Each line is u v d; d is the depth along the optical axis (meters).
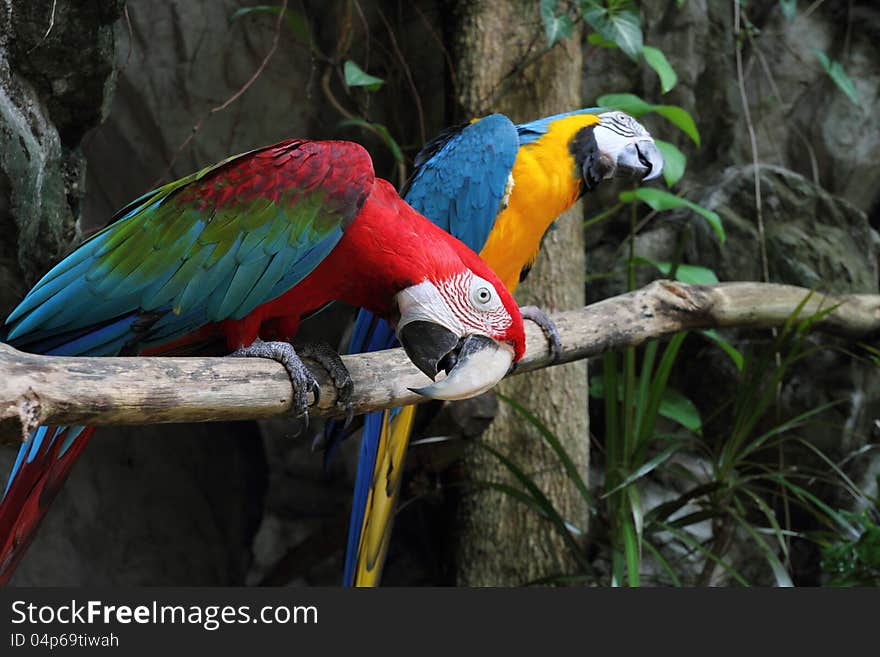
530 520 3.68
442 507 3.90
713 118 4.62
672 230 4.40
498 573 3.67
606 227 4.49
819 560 4.20
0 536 2.02
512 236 2.95
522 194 2.91
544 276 3.70
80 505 4.29
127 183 4.04
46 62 2.57
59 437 2.06
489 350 1.99
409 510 4.43
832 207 4.39
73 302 2.08
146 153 3.98
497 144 2.89
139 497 4.39
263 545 4.35
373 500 2.95
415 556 4.40
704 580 3.65
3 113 2.36
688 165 4.60
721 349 4.28
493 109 3.70
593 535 3.75
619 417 3.97
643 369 3.63
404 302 2.08
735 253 4.27
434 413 3.34
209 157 4.00
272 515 4.39
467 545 3.72
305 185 2.12
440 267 2.05
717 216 3.98
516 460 3.71
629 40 3.61
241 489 4.55
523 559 3.67
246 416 1.96
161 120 3.92
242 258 2.11
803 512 4.27
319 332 4.30
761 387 4.25
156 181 4.02
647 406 3.58
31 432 1.63
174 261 2.11
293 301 2.26
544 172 2.93
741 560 4.16
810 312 3.63
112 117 3.90
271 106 4.04
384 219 2.10
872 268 4.38
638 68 4.43
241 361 1.96
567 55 3.72
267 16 3.96
